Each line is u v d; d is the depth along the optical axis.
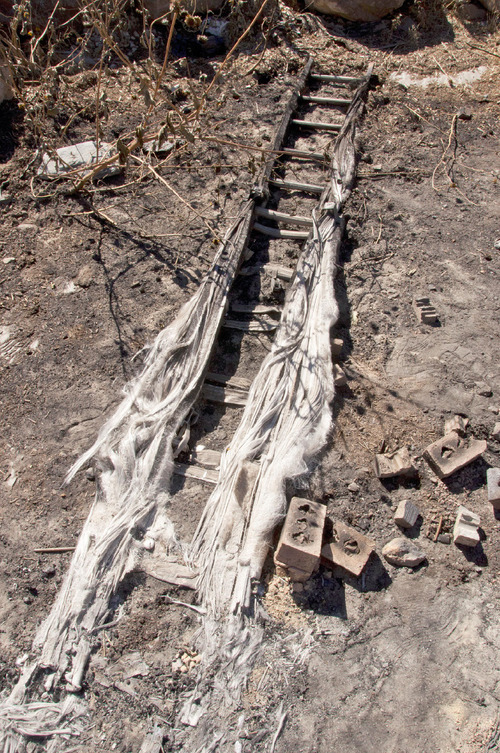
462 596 3.81
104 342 5.13
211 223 6.18
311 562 3.64
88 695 3.35
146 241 6.02
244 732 3.23
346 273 5.85
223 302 5.32
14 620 3.63
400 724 3.28
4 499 4.18
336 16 9.61
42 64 7.68
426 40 9.33
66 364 4.97
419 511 4.20
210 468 4.41
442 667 3.49
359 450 4.51
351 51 9.09
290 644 3.56
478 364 5.12
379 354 5.17
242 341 5.30
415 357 5.15
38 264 5.75
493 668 3.49
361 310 5.53
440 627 3.66
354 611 3.71
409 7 9.67
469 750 3.18
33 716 3.26
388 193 6.78
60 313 5.34
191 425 4.70
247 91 8.12
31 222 6.14
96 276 5.66
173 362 4.85
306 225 6.27
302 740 3.21
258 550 3.84
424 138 7.60
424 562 3.96
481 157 7.36
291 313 5.29
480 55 9.03
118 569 3.79
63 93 7.09
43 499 4.18
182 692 3.36
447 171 7.11
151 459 4.26
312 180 6.92
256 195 6.27
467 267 5.96
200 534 4.00
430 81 8.56
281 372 4.87
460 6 9.62
